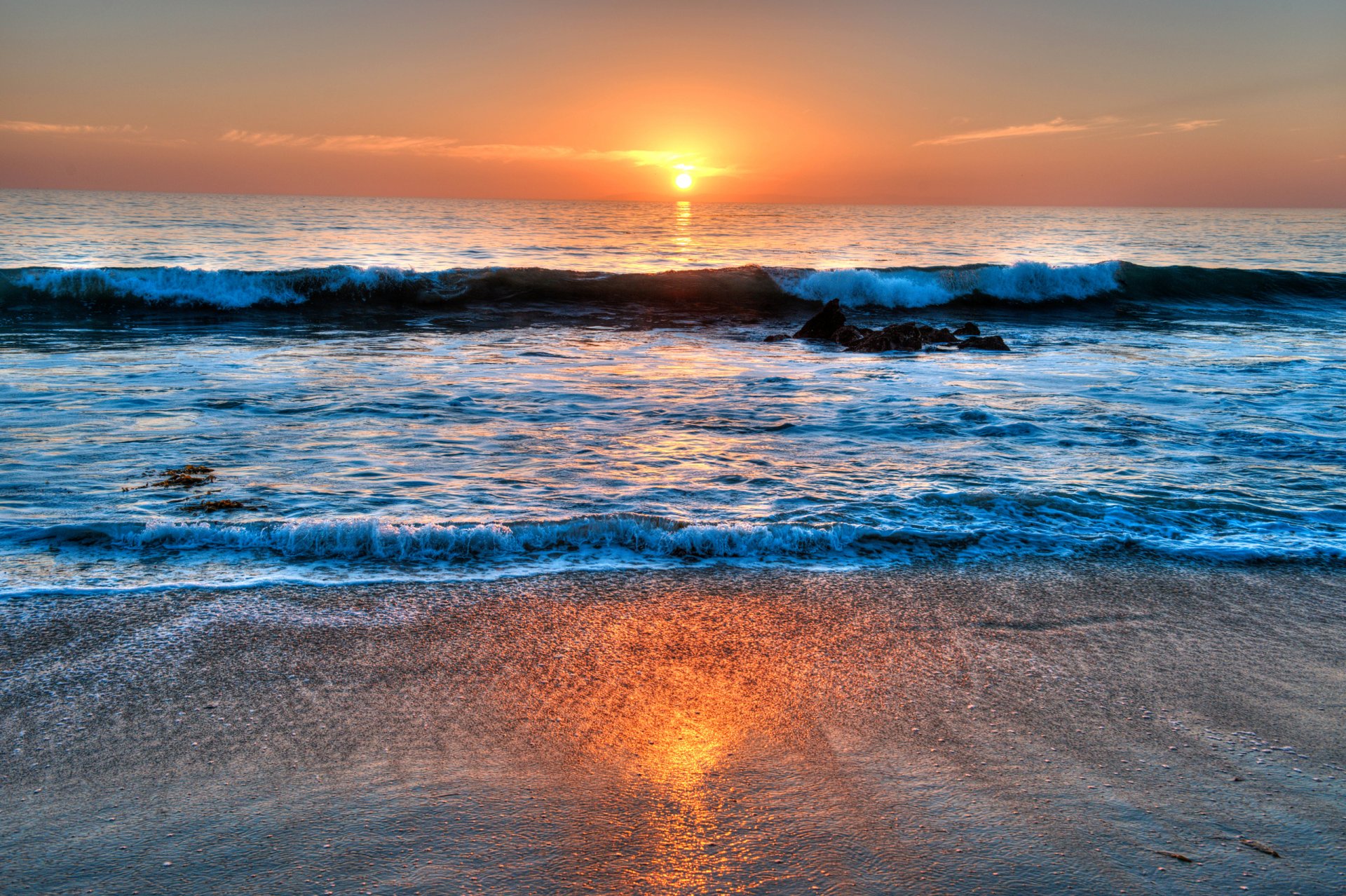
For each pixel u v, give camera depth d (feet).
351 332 48.78
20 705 9.82
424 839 7.53
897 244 171.73
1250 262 126.31
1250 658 11.65
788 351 44.88
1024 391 33.40
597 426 26.48
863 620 12.78
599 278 67.41
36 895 6.70
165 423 25.04
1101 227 318.86
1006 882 6.99
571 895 6.81
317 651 11.43
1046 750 9.19
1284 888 6.92
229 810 7.93
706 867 7.18
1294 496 19.60
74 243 122.21
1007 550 15.89
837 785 8.48
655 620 12.69
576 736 9.43
